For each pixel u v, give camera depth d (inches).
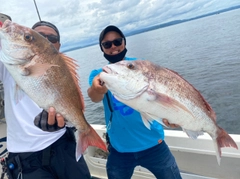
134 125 87.5
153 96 65.7
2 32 55.7
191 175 104.7
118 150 89.7
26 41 56.5
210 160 101.7
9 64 56.9
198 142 102.0
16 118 77.3
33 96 58.9
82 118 67.4
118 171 91.3
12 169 77.5
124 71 64.6
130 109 87.6
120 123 88.3
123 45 98.4
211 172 102.4
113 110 89.4
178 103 68.4
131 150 88.2
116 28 95.8
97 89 70.5
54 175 81.7
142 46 1656.0
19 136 77.3
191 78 616.1
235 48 909.2
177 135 107.0
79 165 86.6
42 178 76.2
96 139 69.1
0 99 113.4
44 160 78.0
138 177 113.6
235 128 313.4
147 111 67.6
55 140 80.7
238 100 390.9
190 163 106.5
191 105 71.3
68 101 63.4
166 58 1019.9
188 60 880.3
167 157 91.2
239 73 547.8
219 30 1660.9
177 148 106.5
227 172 99.3
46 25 86.5
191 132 74.4
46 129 67.8
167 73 70.1
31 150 76.5
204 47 1119.0
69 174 83.5
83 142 67.8
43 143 78.0
